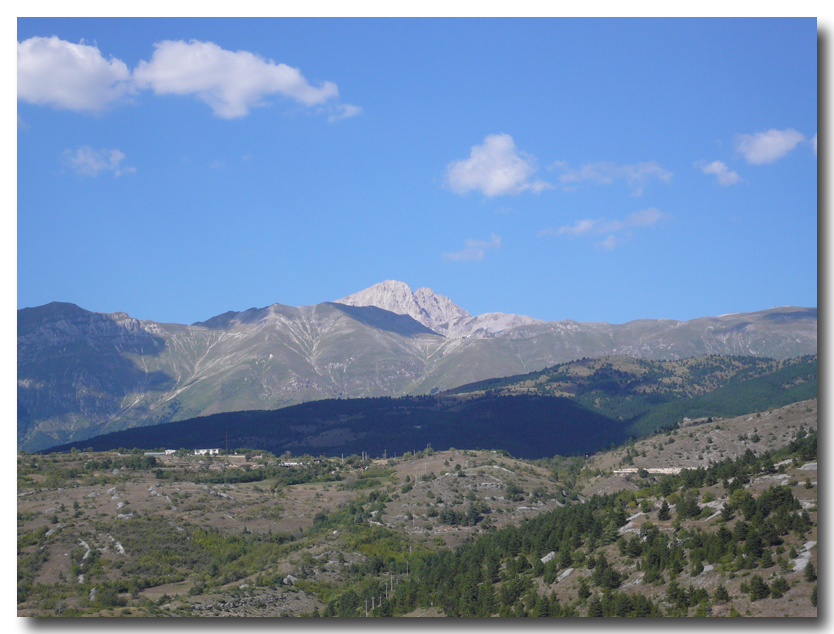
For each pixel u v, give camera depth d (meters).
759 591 106.81
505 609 131.25
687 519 144.88
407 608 152.38
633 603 115.19
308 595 177.38
